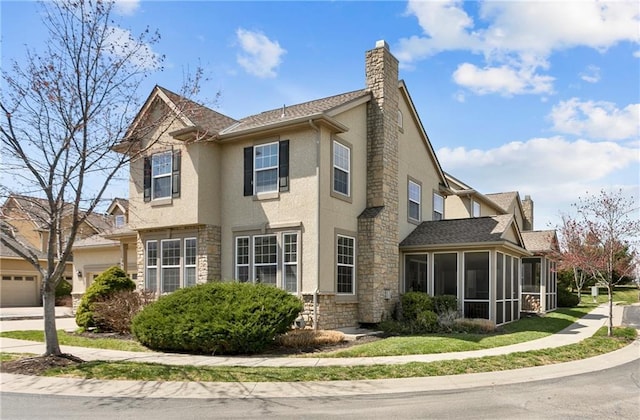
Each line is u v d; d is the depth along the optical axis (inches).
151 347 474.3
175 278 660.1
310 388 318.3
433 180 893.2
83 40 406.6
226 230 642.8
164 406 274.4
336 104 648.4
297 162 590.9
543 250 927.0
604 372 381.1
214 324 437.7
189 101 487.2
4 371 364.8
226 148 657.0
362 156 665.6
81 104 405.4
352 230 631.2
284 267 588.7
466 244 671.8
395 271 685.9
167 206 656.4
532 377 358.6
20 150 388.5
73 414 258.1
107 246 982.4
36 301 1272.1
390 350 450.6
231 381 334.6
